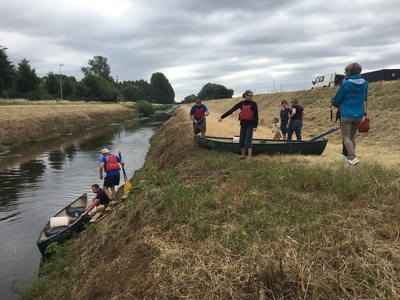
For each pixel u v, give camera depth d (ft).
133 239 17.30
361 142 44.24
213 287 10.77
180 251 13.56
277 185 18.71
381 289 9.80
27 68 162.81
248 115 26.91
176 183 22.62
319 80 119.55
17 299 20.21
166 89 467.11
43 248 24.70
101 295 13.92
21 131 86.38
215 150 33.22
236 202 16.97
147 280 12.48
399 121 48.70
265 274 10.60
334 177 18.83
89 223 27.86
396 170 19.79
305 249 11.79
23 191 42.11
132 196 28.09
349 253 11.54
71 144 83.41
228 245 12.85
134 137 98.99
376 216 13.94
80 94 220.23
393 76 96.84
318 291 9.94
